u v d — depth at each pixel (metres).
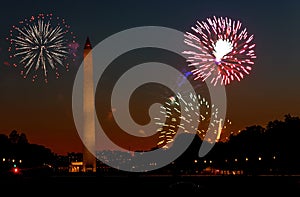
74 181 123.62
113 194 103.12
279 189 108.06
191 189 101.38
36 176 145.88
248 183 119.56
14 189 109.19
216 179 122.00
